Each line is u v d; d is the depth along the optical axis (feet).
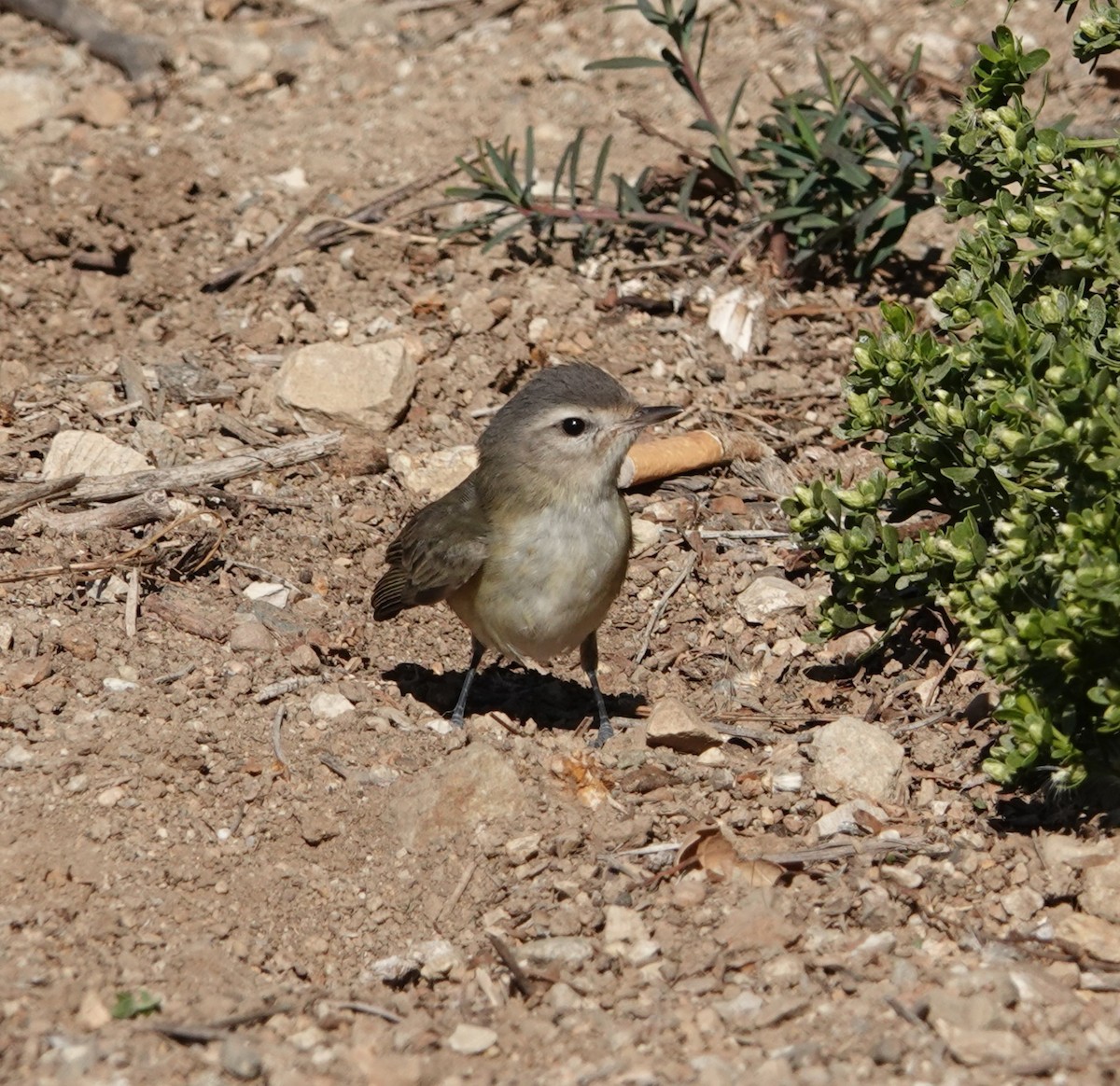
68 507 44.70
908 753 37.58
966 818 34.94
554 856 33.96
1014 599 31.99
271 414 49.96
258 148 62.80
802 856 33.63
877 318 54.03
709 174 57.57
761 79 65.87
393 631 43.62
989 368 34.40
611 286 55.36
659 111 64.54
